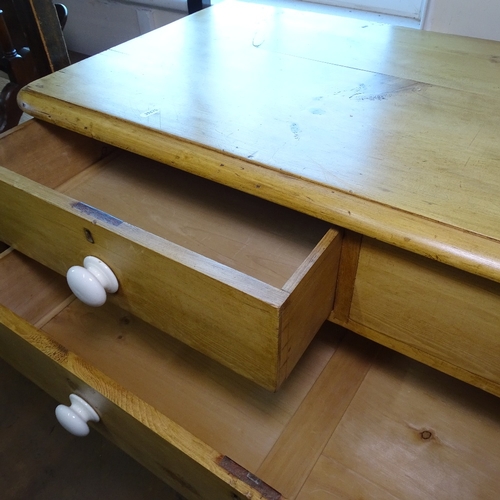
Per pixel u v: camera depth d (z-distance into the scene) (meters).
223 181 0.48
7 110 0.90
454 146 0.48
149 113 0.56
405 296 0.46
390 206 0.41
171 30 0.78
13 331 0.58
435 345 0.48
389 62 0.66
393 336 0.51
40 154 0.69
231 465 0.44
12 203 0.57
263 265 0.58
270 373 0.45
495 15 0.73
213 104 0.57
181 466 0.52
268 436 0.63
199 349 0.53
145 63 0.68
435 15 0.77
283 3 1.10
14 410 0.85
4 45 0.85
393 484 0.58
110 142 0.56
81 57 1.40
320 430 0.63
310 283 0.43
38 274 0.79
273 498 0.42
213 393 0.68
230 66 0.66
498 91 0.58
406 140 0.50
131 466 0.77
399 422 0.63
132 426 0.53
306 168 0.46
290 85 0.61
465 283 0.41
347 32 0.75
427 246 0.38
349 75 0.62
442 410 0.64
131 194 0.71
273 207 0.68
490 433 0.61
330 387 0.67
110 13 1.25
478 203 0.41
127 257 0.48
